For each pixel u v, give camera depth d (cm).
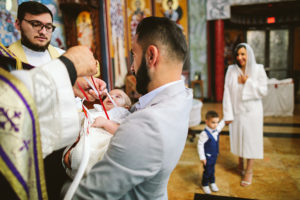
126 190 62
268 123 525
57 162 84
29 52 157
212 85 871
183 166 330
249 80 271
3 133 46
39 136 51
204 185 264
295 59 1048
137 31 73
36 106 51
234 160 348
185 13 780
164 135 60
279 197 250
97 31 383
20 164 47
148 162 60
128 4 684
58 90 54
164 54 68
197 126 527
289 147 386
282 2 779
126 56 640
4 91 46
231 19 904
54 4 297
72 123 57
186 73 827
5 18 211
